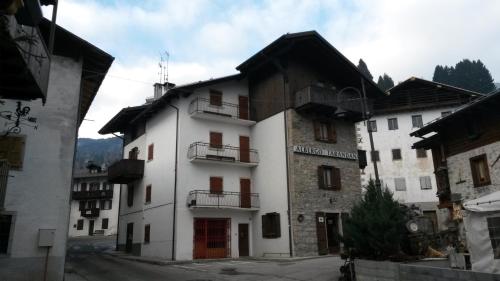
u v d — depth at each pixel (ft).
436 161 73.77
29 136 46.24
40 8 28.71
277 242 76.54
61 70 50.03
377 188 44.19
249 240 82.43
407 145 133.28
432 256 42.14
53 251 44.50
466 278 27.99
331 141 83.97
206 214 78.43
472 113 59.36
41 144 46.62
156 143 88.53
